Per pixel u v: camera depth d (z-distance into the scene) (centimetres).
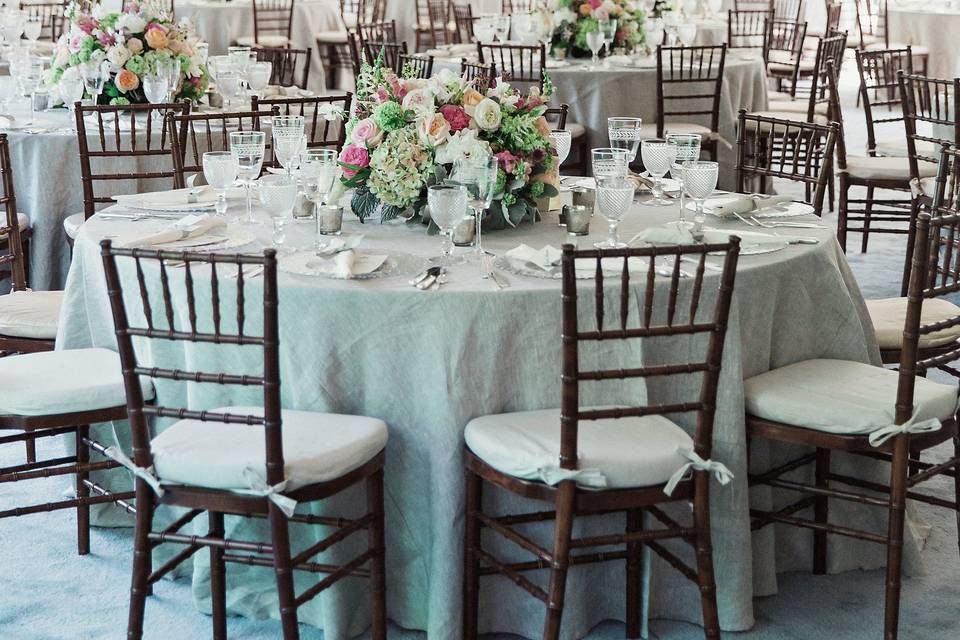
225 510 222
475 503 239
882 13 1053
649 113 633
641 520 250
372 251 267
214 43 916
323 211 286
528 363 240
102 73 471
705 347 249
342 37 966
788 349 275
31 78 517
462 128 286
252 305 245
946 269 267
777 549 287
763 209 314
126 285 267
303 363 242
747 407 256
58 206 450
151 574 234
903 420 242
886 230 548
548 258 250
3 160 358
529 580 251
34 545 297
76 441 290
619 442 226
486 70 587
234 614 265
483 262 247
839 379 263
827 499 282
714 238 279
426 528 250
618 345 243
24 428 255
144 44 480
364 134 289
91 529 306
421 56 683
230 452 221
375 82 297
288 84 821
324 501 247
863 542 290
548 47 682
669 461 222
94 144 446
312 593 226
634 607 256
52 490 330
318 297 237
